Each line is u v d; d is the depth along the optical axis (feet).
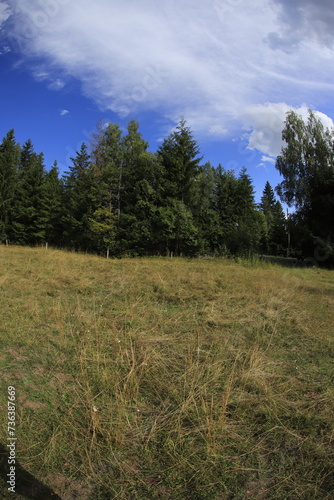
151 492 6.13
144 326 14.60
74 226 86.02
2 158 110.11
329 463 6.87
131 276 26.81
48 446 7.10
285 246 134.92
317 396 9.42
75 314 15.74
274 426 8.05
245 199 115.14
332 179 82.17
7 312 15.31
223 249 72.28
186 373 10.34
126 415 8.21
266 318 16.76
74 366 10.64
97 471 6.61
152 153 87.86
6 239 97.91
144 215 81.71
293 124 90.79
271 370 10.85
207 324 15.47
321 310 19.13
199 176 93.86
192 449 7.22
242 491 6.17
